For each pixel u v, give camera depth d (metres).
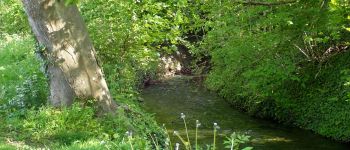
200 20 11.70
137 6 11.75
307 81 13.09
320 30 9.88
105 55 11.91
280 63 10.88
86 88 8.71
